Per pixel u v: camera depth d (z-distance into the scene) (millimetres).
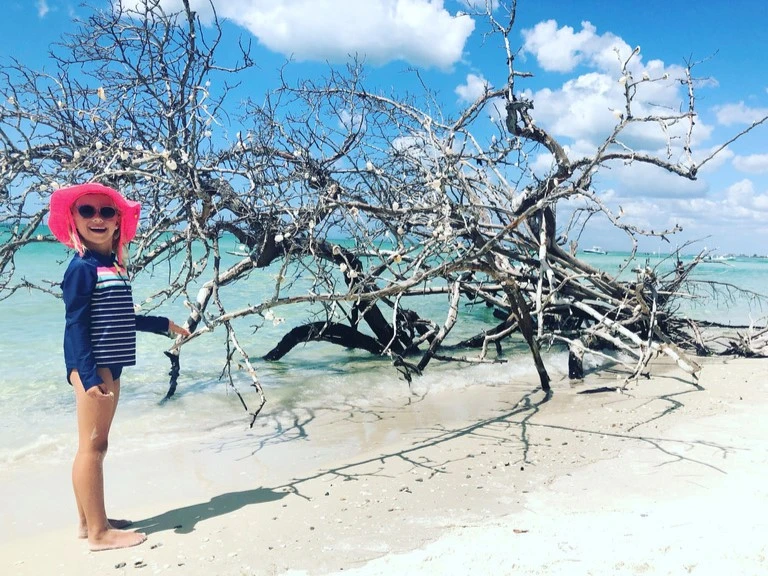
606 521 3617
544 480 4477
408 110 8914
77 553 3414
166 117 6102
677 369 8719
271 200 7074
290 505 4098
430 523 3742
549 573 2914
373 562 3207
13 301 14172
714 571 2816
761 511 3650
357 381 8227
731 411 6293
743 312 17656
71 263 3279
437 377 8469
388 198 7793
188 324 7742
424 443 5527
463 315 15383
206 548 3451
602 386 7512
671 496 4039
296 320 13242
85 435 3400
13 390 7414
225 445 5586
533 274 9773
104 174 4879
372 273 7422
